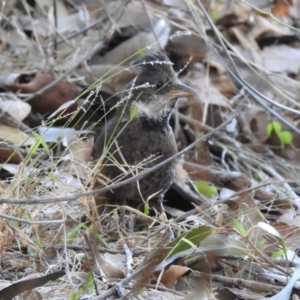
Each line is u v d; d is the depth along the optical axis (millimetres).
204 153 9992
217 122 10789
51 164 7227
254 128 10984
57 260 6707
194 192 9312
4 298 5844
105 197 8281
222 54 11516
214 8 12328
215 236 6766
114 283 6250
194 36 11117
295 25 12961
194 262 6766
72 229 7176
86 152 9195
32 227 7020
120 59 11102
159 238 7281
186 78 11078
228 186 9586
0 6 11297
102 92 10641
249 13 12656
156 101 8570
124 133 8500
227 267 6891
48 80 10539
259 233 7422
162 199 8750
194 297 6113
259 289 6488
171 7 11797
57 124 10383
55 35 11094
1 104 9945
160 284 6410
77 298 5926
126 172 7414
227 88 11297
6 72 10781
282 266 6887
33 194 7207
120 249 7160
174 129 10516
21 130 9734
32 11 12109
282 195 8781
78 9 12062
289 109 8797
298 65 12039
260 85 11312
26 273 6609
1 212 6812
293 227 7820
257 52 12078
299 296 6414
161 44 11188
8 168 8758
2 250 6773
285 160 10695
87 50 11242
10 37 11383
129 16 11500
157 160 8430
